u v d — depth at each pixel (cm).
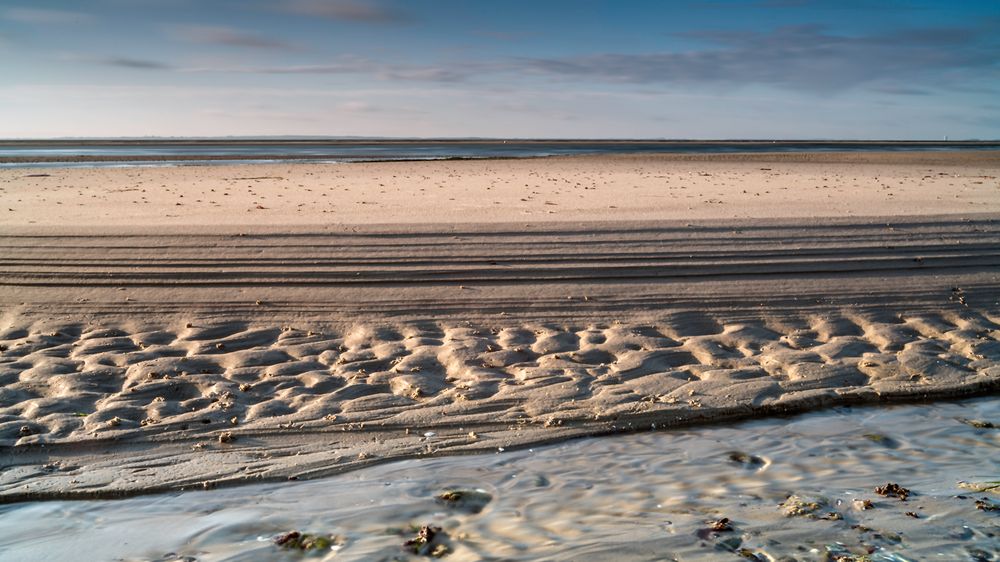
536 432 659
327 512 521
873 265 1035
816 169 2670
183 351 786
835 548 457
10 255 1002
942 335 882
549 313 892
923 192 1712
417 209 1366
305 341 816
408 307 891
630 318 889
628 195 1636
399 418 675
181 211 1349
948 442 651
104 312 857
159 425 648
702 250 1062
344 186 1897
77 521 514
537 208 1376
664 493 547
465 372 762
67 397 683
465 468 595
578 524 496
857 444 646
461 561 448
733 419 701
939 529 483
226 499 545
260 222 1180
